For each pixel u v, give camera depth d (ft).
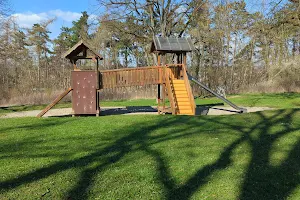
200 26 93.91
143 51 128.16
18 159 17.70
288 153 17.74
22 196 12.26
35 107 57.06
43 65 113.39
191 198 11.82
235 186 12.89
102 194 12.31
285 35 53.57
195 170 15.01
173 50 46.29
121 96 76.74
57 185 13.41
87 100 40.86
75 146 20.85
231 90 90.38
